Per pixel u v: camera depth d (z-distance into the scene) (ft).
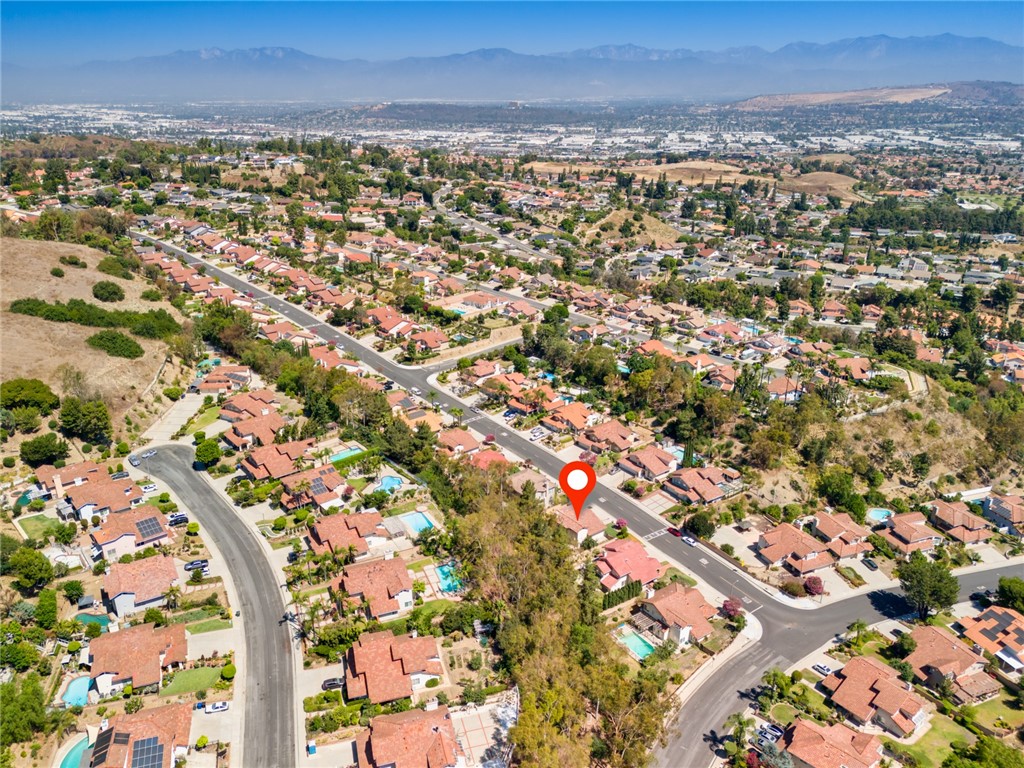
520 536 400.67
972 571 437.99
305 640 343.26
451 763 274.16
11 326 567.59
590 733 297.74
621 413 587.27
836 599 399.44
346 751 286.25
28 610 336.49
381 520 421.59
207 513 439.22
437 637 345.72
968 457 547.49
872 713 314.55
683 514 464.65
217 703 303.48
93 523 418.10
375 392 553.23
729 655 353.10
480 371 640.99
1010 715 326.44
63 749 280.92
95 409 491.31
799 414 535.60
